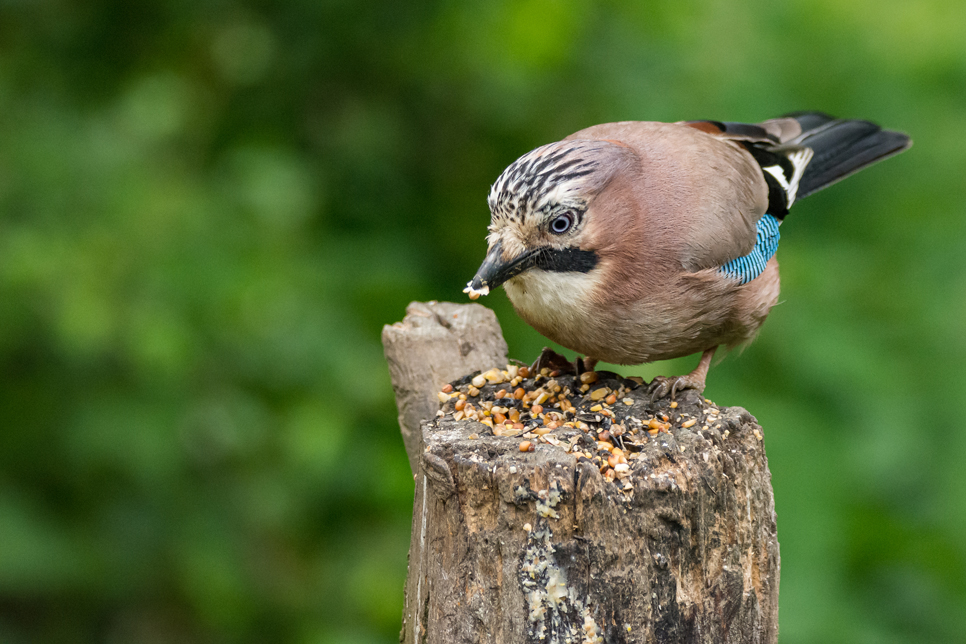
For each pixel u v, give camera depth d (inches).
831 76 460.4
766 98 444.5
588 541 180.9
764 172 288.0
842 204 455.2
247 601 384.2
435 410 251.9
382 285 428.5
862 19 470.9
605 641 182.1
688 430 200.4
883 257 436.8
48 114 385.4
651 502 184.4
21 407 378.3
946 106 470.3
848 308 408.5
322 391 393.1
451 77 445.4
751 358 387.2
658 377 237.8
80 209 365.4
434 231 471.2
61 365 375.6
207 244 372.2
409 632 209.9
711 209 250.2
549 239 235.1
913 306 417.7
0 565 360.2
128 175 369.4
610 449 195.3
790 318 392.8
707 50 458.3
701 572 188.9
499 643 183.2
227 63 424.5
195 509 384.5
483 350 264.5
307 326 389.4
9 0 408.2
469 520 185.2
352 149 445.4
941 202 450.3
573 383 234.1
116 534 379.6
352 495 401.4
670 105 448.5
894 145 345.4
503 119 458.9
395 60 438.0
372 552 392.8
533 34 433.7
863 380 382.9
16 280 347.6
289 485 391.5
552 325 247.3
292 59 426.0
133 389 375.2
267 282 376.2
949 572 382.0
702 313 253.8
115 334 354.9
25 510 371.9
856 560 386.9
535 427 207.8
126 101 382.9
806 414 375.9
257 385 392.2
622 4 456.1
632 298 243.0
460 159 471.5
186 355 363.9
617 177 239.5
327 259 423.5
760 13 470.3
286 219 393.7
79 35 419.2
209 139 422.9
